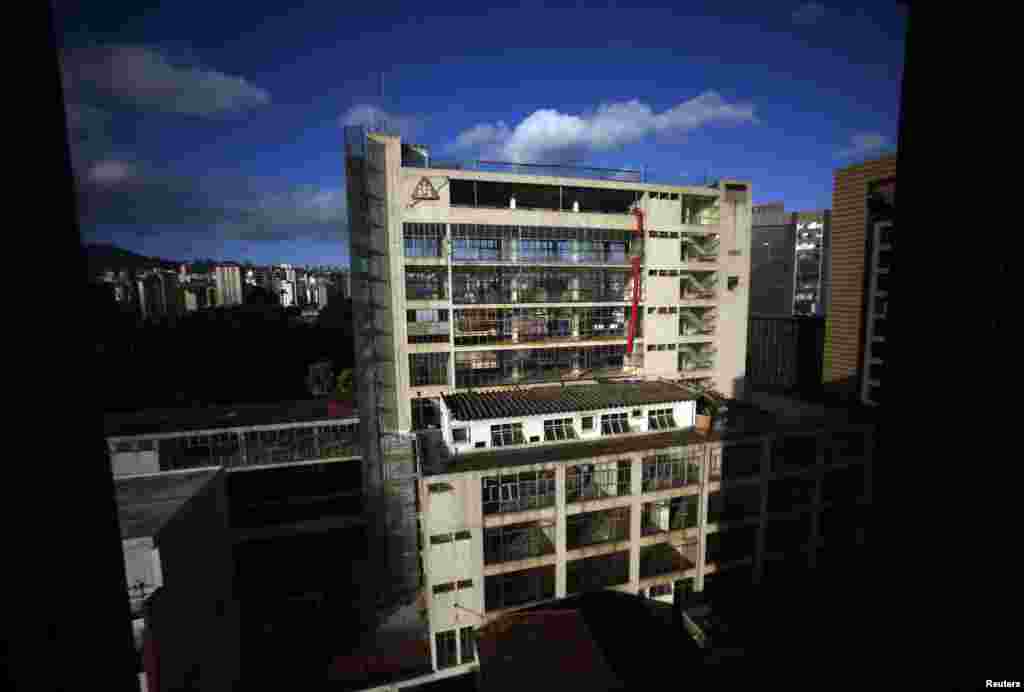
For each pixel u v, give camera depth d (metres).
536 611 30.22
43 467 3.69
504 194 51.28
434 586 32.00
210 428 46.56
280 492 46.44
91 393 4.25
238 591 41.97
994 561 4.29
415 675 33.00
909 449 5.08
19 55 3.64
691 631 34.44
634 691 24.84
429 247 43.06
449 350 44.09
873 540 5.52
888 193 52.47
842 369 56.94
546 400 40.00
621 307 51.62
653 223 50.62
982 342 4.39
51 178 3.93
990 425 4.31
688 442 37.94
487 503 33.31
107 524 4.35
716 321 54.28
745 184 54.19
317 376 80.00
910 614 5.04
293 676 34.34
